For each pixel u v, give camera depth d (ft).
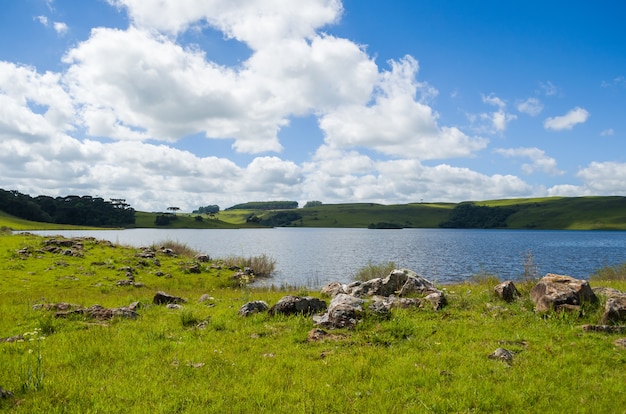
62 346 35.83
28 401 24.50
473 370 29.48
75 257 118.93
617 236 566.77
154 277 109.19
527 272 80.69
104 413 23.52
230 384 27.84
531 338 37.35
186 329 42.93
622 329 39.04
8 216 636.48
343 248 325.83
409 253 275.59
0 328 42.70
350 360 31.83
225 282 115.14
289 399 25.36
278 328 42.22
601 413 23.38
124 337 38.93
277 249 311.27
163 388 26.96
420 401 24.90
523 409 23.88
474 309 50.52
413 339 37.70
